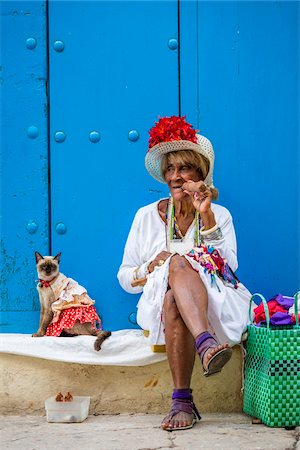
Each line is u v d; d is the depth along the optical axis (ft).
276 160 13.98
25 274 14.06
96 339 12.07
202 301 10.72
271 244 13.94
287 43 13.98
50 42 14.11
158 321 11.48
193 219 12.46
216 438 10.34
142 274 12.28
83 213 14.10
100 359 12.04
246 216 13.96
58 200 14.12
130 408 12.17
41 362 12.27
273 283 13.92
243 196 13.96
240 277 13.92
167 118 12.28
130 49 14.08
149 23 14.06
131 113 14.10
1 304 14.05
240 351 12.14
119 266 14.07
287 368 10.91
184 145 12.00
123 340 12.17
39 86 14.12
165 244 12.51
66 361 12.08
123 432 10.82
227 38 14.01
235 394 12.15
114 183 14.10
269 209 13.96
